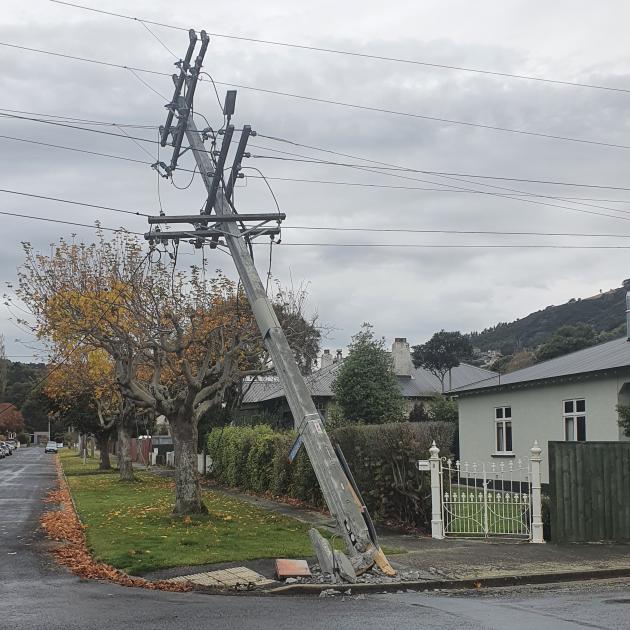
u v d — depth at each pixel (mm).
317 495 23000
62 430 155875
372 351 40281
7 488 34625
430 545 15570
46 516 22109
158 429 66562
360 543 13117
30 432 172750
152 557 13859
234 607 10266
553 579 12641
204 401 20500
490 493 20734
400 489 18047
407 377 52688
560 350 61594
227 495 28453
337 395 40281
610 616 9383
